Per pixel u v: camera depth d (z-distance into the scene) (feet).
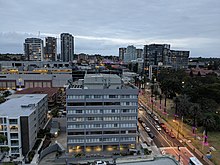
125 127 288.71
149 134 342.44
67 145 280.31
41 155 266.98
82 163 254.68
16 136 267.59
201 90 448.65
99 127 283.59
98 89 276.21
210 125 334.24
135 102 286.25
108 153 281.13
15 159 261.44
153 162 191.52
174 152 281.13
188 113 400.47
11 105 320.29
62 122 361.51
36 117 315.78
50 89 549.54
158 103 549.13
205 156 268.21
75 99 273.95
